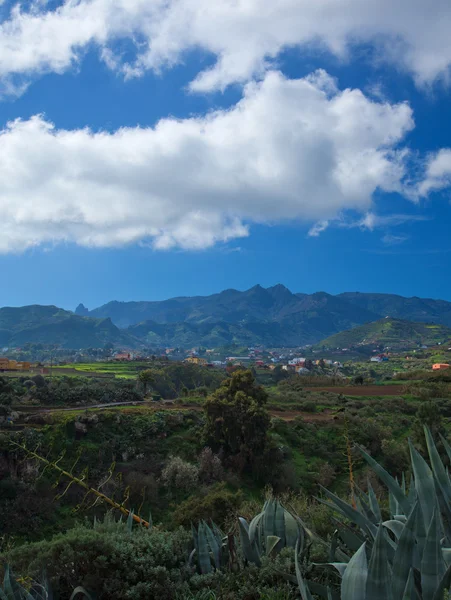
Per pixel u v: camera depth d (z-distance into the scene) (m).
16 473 30.77
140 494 32.44
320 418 51.53
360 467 39.75
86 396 54.75
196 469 36.25
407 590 4.22
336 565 5.83
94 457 36.03
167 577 7.54
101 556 7.69
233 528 9.04
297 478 39.50
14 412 40.38
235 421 41.47
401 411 57.38
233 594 6.93
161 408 49.97
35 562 8.03
